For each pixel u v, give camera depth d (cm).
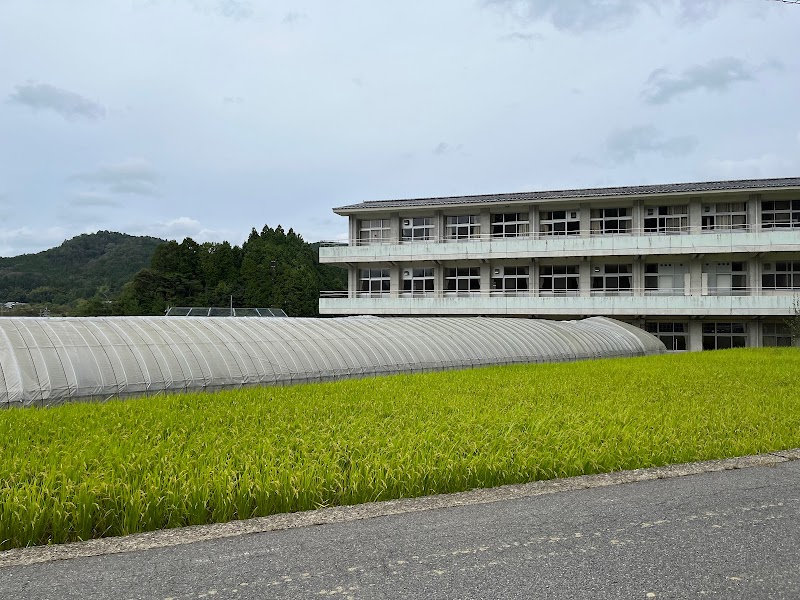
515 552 549
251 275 7362
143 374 1492
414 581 494
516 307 4194
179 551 561
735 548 556
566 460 812
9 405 1273
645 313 3984
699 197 3972
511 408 1149
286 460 740
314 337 2014
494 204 4266
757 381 1664
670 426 1008
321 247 4569
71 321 1680
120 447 796
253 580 500
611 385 1546
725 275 4066
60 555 555
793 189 3788
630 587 483
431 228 4506
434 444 830
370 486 708
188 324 1848
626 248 4006
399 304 4394
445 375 1792
